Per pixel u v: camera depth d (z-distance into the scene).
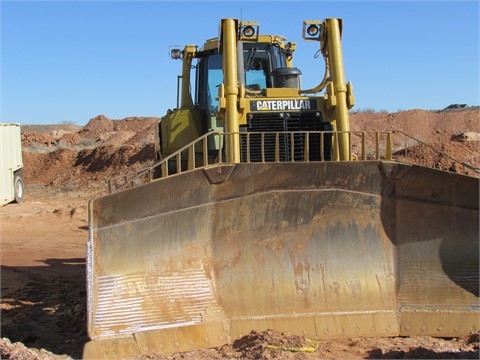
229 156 8.12
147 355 6.31
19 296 10.34
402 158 25.25
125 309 6.38
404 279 7.18
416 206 7.29
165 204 6.69
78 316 8.41
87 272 6.23
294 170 7.00
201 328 6.62
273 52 10.27
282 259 7.07
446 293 7.11
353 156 8.89
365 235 7.24
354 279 7.11
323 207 7.18
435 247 7.26
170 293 6.63
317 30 9.06
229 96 8.23
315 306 7.00
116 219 6.46
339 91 8.38
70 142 49.59
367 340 6.83
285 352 6.23
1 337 7.61
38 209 24.88
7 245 17.22
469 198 7.23
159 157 11.13
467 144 26.45
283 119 8.34
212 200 6.91
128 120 59.25
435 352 6.24
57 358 6.50
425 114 41.12
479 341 6.61
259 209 7.05
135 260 6.54
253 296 6.93
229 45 8.41
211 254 6.93
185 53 10.73
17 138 27.27
